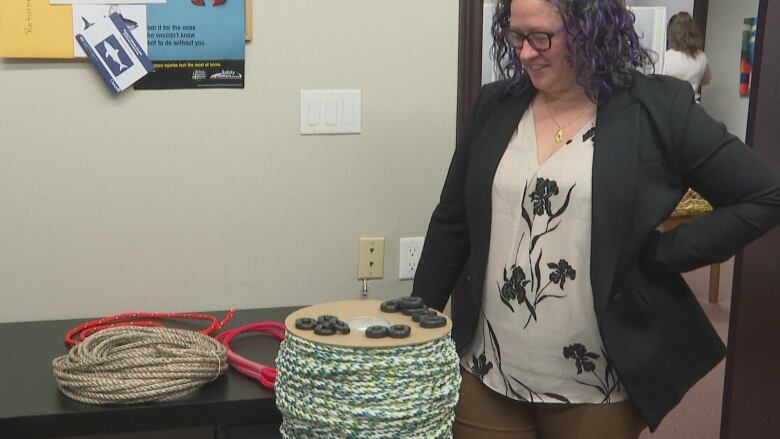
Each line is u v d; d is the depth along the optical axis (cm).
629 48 130
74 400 125
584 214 127
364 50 177
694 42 343
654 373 131
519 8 125
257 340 156
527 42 127
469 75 183
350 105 178
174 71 168
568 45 125
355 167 182
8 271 169
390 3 176
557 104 136
